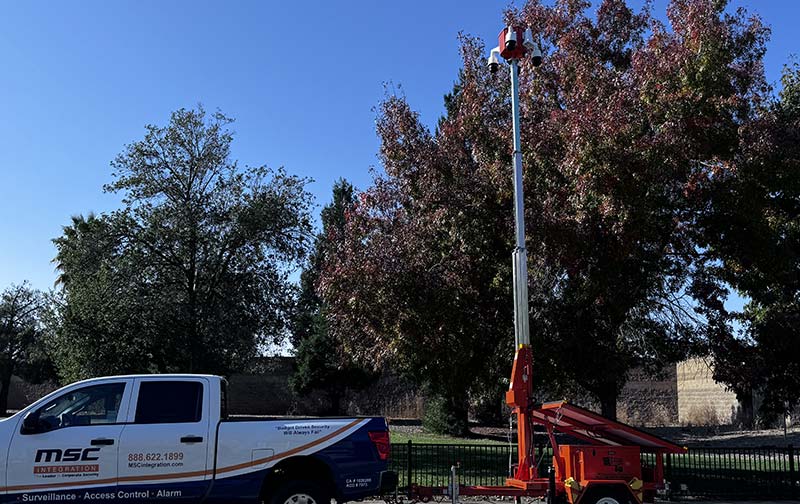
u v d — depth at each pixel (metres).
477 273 14.10
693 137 12.23
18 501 8.48
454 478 10.37
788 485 13.57
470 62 15.98
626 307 13.55
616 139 11.91
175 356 24.72
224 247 25.55
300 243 26.64
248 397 40.22
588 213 12.55
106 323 24.05
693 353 14.55
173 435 8.91
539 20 15.83
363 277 14.12
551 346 13.66
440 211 14.07
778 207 14.11
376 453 9.35
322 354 38.41
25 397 41.78
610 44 15.86
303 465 9.37
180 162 25.56
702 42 12.61
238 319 25.52
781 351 14.67
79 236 26.45
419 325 13.91
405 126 15.55
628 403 34.81
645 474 10.59
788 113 14.66
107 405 9.04
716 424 31.11
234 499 8.92
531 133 13.85
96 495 8.64
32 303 41.66
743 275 14.18
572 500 10.05
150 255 24.95
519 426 10.47
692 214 13.66
